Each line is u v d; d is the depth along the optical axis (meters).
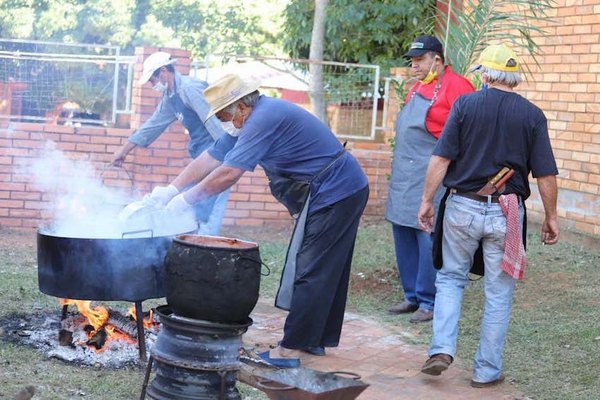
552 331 6.11
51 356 5.12
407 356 5.74
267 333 6.07
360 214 5.30
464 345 5.93
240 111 5.00
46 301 6.31
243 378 4.14
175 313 4.23
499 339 5.13
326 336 5.52
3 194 9.17
